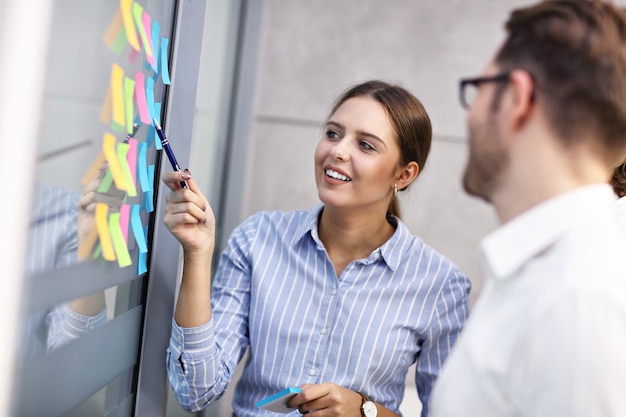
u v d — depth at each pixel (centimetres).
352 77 291
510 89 68
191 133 134
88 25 85
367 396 139
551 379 60
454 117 288
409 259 146
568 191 68
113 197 102
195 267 124
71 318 93
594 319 60
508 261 69
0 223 56
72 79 83
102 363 108
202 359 128
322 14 291
